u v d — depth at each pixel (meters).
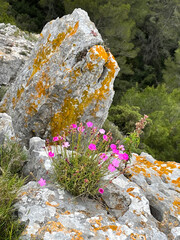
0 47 7.74
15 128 4.04
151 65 23.69
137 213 2.12
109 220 1.95
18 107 4.10
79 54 3.78
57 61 3.89
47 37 4.31
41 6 17.42
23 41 9.15
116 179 2.44
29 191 2.02
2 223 1.68
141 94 13.79
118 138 7.10
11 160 2.48
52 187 2.11
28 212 1.77
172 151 11.30
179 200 2.54
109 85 3.89
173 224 2.19
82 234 1.74
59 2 17.48
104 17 15.13
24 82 4.24
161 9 22.12
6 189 1.84
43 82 3.90
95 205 2.08
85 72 3.73
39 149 2.71
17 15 16.16
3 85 7.06
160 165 3.27
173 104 13.43
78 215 1.90
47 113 3.85
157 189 2.61
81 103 3.79
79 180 2.08
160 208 2.33
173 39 23.28
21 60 7.41
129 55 17.05
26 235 1.63
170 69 21.00
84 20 4.04
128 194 2.28
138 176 2.76
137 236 1.86
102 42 3.95
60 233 1.70
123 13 14.84
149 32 22.97
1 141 2.73
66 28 4.07
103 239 1.74
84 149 2.44
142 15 19.02
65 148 2.26
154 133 11.17
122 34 15.47
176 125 12.02
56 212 1.87
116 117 10.01
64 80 3.72
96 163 2.15
